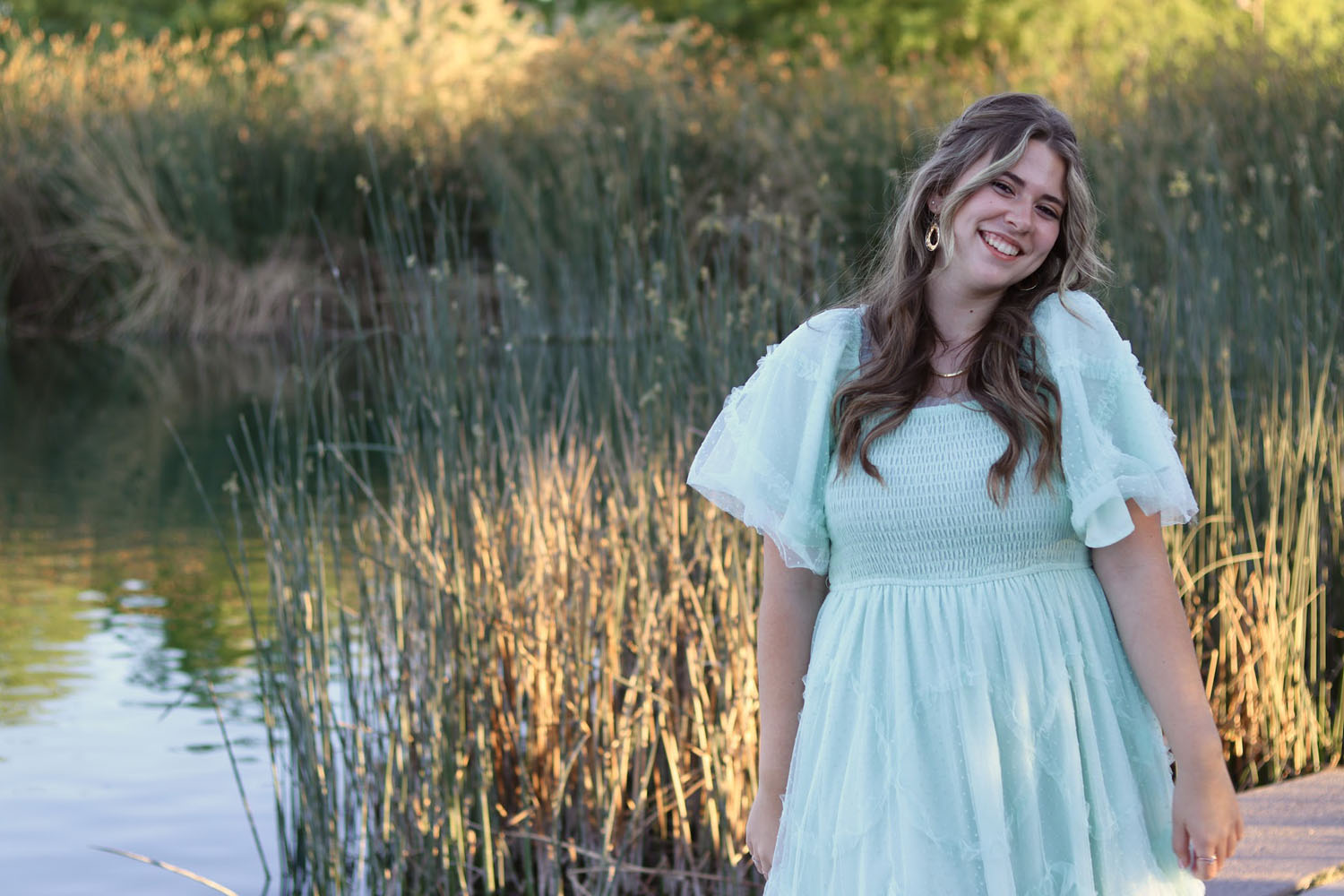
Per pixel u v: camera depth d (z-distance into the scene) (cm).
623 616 343
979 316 173
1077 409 164
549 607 334
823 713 174
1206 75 882
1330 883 253
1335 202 489
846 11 1839
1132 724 170
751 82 1238
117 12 2147
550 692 332
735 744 315
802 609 184
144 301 1312
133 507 686
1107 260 214
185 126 1323
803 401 176
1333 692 363
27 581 549
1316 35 827
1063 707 165
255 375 1112
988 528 166
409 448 346
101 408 980
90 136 1334
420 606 324
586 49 1269
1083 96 1005
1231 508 360
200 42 1580
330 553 526
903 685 167
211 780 367
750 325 365
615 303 383
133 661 455
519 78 1347
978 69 1474
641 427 358
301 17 1639
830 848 172
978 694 164
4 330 1330
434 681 319
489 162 1124
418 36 1522
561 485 349
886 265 178
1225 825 164
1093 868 166
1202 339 390
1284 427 359
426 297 353
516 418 364
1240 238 476
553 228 999
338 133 1286
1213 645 353
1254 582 345
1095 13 1580
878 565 171
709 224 408
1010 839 164
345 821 322
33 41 1673
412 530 343
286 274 1269
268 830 344
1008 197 168
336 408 364
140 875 316
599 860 315
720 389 347
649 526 329
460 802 315
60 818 344
